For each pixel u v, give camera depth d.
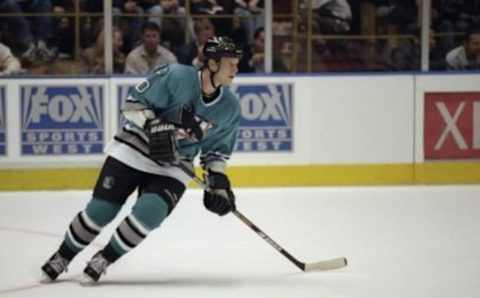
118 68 14.81
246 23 14.90
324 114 14.30
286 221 11.76
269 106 14.21
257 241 10.49
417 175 14.55
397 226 11.44
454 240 10.60
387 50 15.24
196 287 8.24
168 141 7.81
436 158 14.60
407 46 15.23
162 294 7.94
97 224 8.12
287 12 15.03
